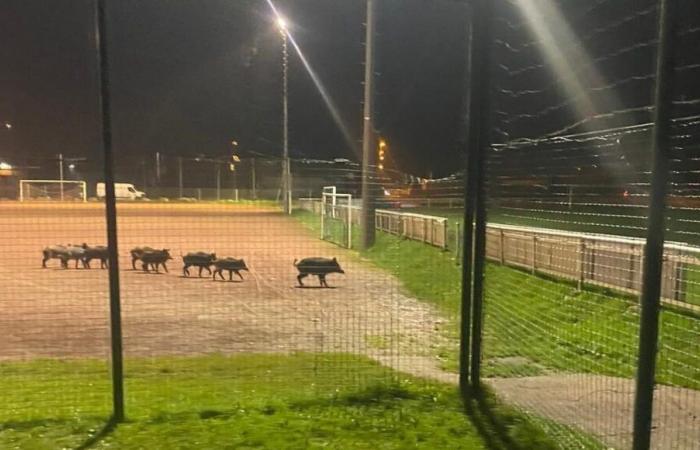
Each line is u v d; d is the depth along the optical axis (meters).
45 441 4.29
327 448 4.17
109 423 4.63
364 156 18.88
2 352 7.35
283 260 16.59
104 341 7.97
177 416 4.78
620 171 4.26
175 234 21.88
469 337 5.54
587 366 6.27
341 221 20.38
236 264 13.62
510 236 11.52
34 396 5.36
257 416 4.80
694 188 3.88
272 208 26.64
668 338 6.38
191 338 8.10
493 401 5.18
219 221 23.27
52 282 13.34
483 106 5.17
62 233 23.52
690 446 4.28
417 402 5.17
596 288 8.63
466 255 5.40
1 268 15.67
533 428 4.58
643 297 3.03
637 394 3.09
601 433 4.47
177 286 12.70
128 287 12.59
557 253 9.79
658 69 2.84
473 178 5.28
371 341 7.98
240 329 8.68
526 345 6.98
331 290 12.03
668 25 2.79
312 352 7.27
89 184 35.12
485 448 4.20
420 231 16.44
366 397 5.29
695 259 6.93
